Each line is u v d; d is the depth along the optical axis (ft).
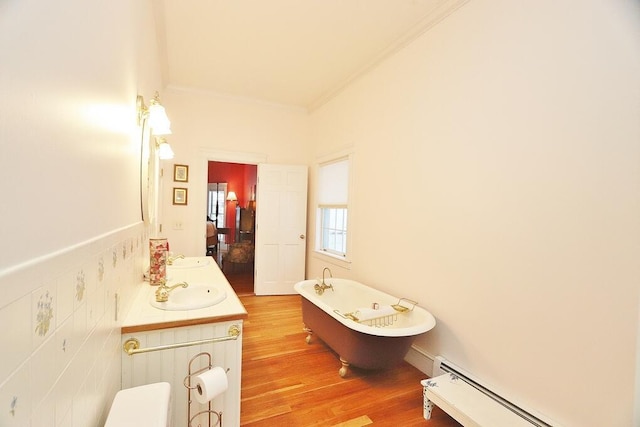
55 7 1.83
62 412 2.08
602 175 4.40
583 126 4.63
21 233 1.53
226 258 19.02
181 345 4.42
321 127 13.84
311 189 14.85
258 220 14.06
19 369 1.51
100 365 3.05
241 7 7.45
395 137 8.90
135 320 4.34
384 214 9.30
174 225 12.76
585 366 4.54
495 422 4.92
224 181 27.66
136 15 4.93
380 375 7.29
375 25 8.00
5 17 1.32
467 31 6.64
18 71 1.46
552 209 5.01
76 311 2.32
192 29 8.39
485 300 6.10
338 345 7.25
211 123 13.32
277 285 14.26
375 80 9.93
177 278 6.98
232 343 4.72
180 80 12.00
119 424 2.93
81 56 2.31
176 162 12.75
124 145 4.03
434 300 7.37
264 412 5.82
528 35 5.42
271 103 14.20
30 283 1.60
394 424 5.64
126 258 4.35
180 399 4.48
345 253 11.60
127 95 4.16
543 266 5.11
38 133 1.69
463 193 6.66
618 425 4.19
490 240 6.04
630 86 4.14
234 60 10.17
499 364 5.77
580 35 4.68
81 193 2.40
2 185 1.35
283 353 8.27
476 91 6.41
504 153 5.80
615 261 4.25
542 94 5.19
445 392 5.70
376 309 7.43
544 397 5.03
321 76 11.20
